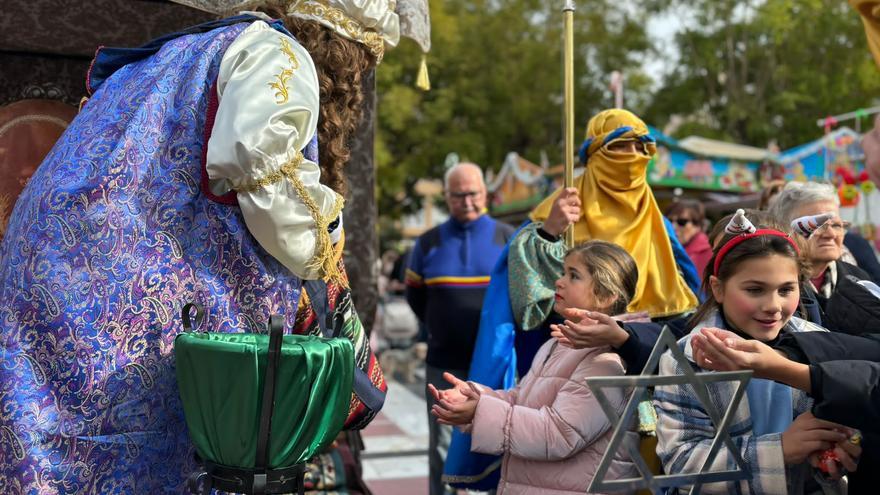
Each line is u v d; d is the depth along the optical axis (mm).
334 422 1643
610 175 3217
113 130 1705
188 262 1709
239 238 1743
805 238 2365
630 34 21641
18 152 2746
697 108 22203
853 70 20922
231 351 1520
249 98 1657
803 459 1680
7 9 2566
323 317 2070
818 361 1719
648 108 22250
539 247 3107
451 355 4531
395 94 17766
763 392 1828
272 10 2010
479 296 4539
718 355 1592
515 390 2490
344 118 2045
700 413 1790
